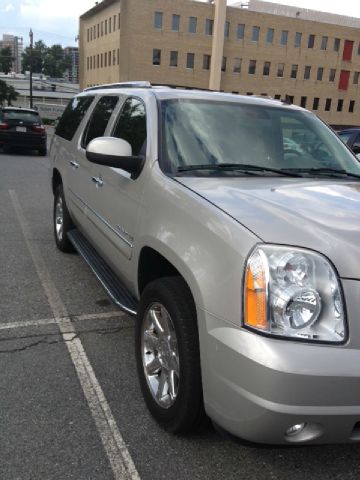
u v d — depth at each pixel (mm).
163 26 59250
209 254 2266
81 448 2521
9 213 8094
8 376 3152
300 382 1896
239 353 2004
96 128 4461
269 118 3697
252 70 65125
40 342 3646
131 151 3305
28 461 2412
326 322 1995
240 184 2859
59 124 6168
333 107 70875
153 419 2771
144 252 3006
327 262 2039
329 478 2404
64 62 143750
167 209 2715
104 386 3098
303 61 67312
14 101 79500
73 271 5266
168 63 60500
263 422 1960
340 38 68500
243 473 2412
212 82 61719
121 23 59969
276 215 2303
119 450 2523
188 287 2516
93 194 4109
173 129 3262
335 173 3443
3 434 2594
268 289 2012
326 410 1932
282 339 1964
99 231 3965
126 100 3980
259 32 64125
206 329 2184
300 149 3594
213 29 61219
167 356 2637
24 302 4391
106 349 3582
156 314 2750
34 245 6199
